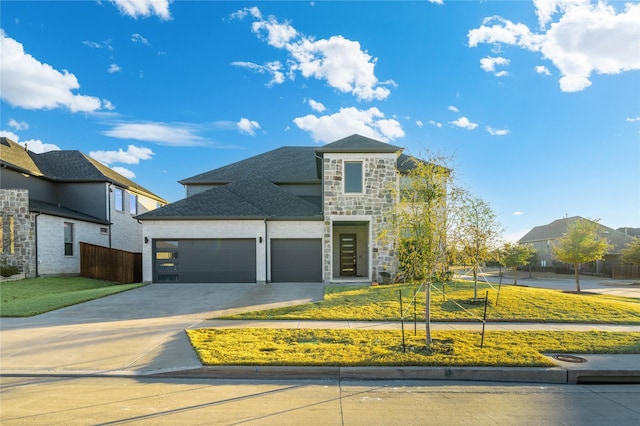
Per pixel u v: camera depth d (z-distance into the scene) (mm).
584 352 6766
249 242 16812
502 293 12672
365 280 16953
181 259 16656
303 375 5816
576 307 10656
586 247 21172
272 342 7270
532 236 49719
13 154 20781
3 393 5105
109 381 5609
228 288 15055
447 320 9461
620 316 9773
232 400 4863
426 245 7117
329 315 9930
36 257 17859
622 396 5176
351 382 5637
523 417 4414
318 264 17188
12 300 12477
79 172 22906
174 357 6531
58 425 4105
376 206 16938
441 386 5484
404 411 4555
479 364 5961
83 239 21016
